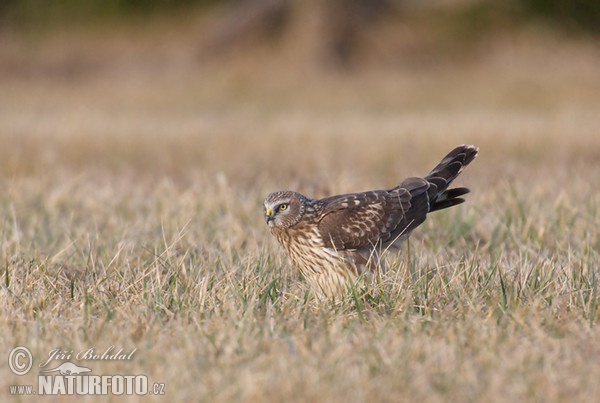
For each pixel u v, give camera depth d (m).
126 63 72.12
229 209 22.47
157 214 22.02
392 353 12.11
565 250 18.41
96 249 18.95
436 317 13.98
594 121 41.53
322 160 32.28
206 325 13.52
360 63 68.69
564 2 69.25
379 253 17.17
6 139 36.62
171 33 75.06
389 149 34.91
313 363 11.71
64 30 77.00
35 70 71.50
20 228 21.64
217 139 38.41
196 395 10.98
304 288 15.94
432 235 19.84
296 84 63.25
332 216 16.70
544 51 67.12
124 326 13.59
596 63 65.25
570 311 14.13
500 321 13.61
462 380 11.19
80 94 60.72
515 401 10.67
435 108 52.03
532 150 34.22
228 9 75.12
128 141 37.59
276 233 17.19
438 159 32.94
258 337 12.90
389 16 71.00
